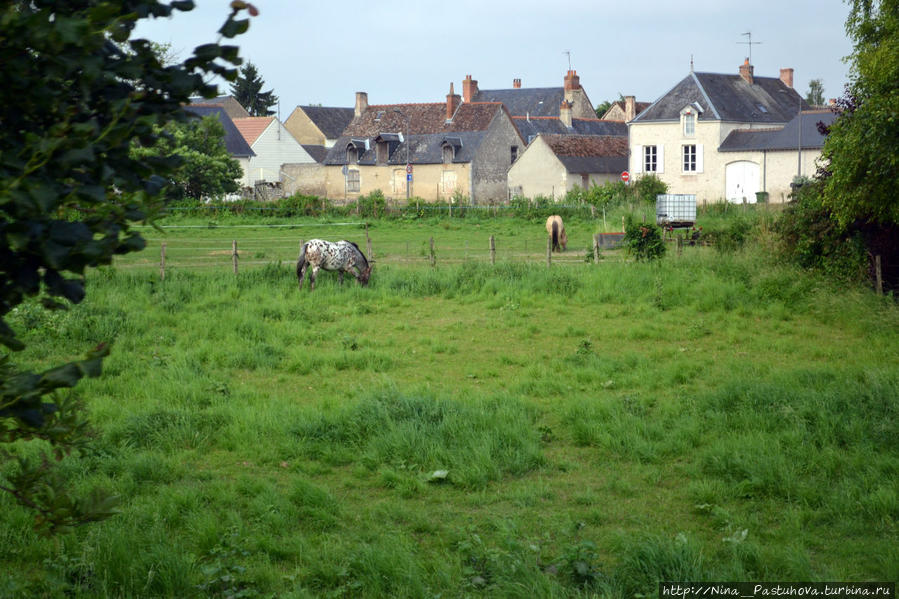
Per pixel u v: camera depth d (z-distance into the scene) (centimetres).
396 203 5422
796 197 2044
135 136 334
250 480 816
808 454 856
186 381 1213
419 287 2100
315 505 763
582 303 1931
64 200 311
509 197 6128
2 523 682
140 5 327
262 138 7212
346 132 6912
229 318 1678
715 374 1274
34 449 825
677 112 5559
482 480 825
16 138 308
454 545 680
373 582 598
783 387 1095
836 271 1861
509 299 1962
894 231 1844
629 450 917
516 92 9350
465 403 1064
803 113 5256
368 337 1602
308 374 1323
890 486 754
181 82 335
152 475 825
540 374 1299
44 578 602
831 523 716
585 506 773
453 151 6278
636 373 1280
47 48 286
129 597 563
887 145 1450
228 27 336
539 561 630
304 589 575
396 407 1013
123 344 1445
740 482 797
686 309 1819
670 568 602
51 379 307
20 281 311
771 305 1795
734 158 5384
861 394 1025
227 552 644
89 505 376
